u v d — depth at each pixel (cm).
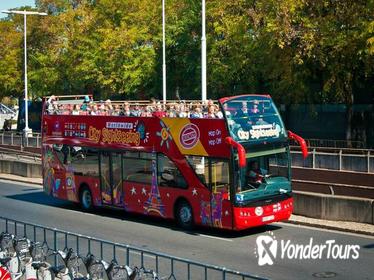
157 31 5034
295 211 2294
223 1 4303
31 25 6412
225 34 4403
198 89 4622
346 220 2152
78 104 2747
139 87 5100
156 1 5222
